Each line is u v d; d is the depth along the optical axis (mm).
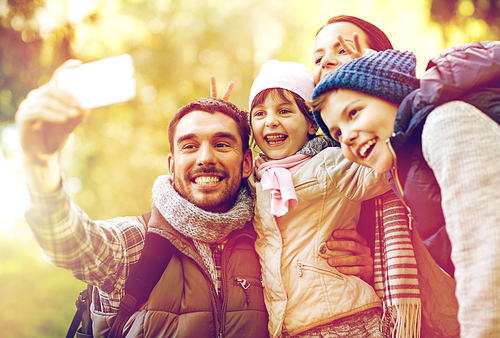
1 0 5598
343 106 1164
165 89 8211
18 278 7426
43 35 5965
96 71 1110
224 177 1647
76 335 1655
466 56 1053
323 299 1496
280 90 1759
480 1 5402
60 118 1095
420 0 5129
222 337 1490
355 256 1606
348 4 5379
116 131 8695
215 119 1679
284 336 1525
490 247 888
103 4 6527
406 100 1064
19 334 5223
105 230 1530
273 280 1543
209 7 7641
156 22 7688
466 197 927
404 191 1127
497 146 942
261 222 1643
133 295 1492
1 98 6086
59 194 1258
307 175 1610
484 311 884
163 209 1615
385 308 1571
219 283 1606
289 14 6781
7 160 6465
